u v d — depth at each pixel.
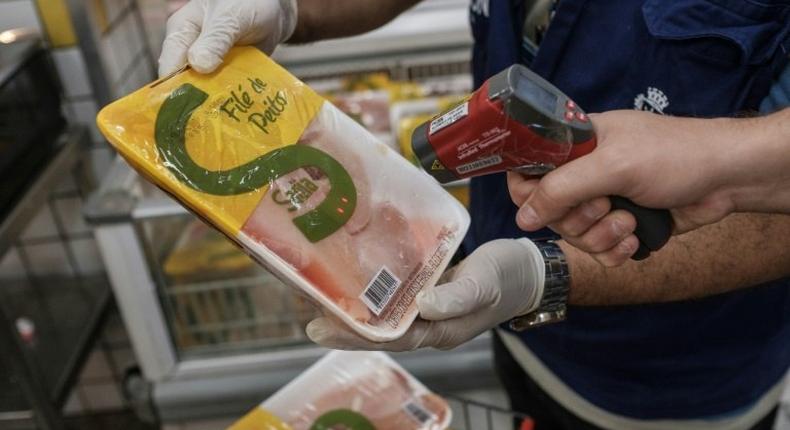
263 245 0.71
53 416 1.78
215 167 0.72
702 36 0.90
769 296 1.10
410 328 0.78
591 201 0.72
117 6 2.04
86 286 2.22
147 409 1.78
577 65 1.02
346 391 1.09
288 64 1.93
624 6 0.97
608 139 0.71
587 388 1.24
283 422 1.06
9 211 1.65
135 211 1.54
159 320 1.70
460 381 1.72
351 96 1.88
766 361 1.18
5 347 1.65
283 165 0.75
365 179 0.78
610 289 0.95
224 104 0.75
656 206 0.71
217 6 0.84
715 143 0.69
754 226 0.93
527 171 0.74
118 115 0.70
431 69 1.97
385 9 1.23
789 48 0.86
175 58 0.83
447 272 0.89
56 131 1.92
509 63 1.09
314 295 0.72
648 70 0.97
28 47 1.82
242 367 1.78
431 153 0.75
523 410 1.46
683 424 1.22
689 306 1.08
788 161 0.69
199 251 1.73
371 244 0.76
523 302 0.91
